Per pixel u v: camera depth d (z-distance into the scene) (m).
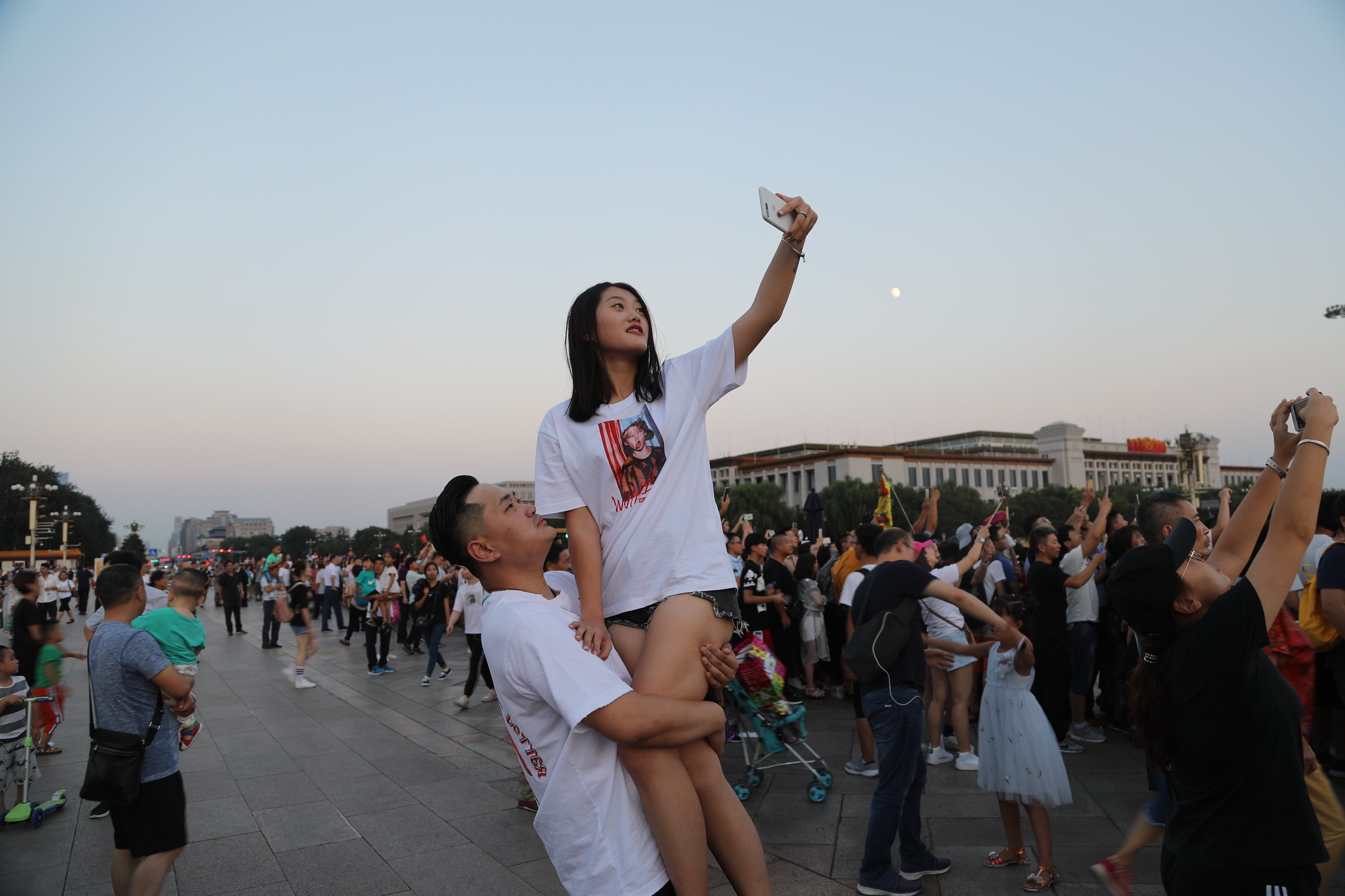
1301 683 4.25
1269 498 2.52
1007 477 97.12
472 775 7.10
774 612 9.46
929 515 9.77
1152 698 2.34
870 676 4.26
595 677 1.74
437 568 12.22
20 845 5.67
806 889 4.40
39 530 57.69
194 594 5.31
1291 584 2.25
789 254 2.04
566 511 2.00
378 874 4.90
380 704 10.73
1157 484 115.31
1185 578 2.28
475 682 10.13
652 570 1.87
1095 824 5.19
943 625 6.59
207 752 8.16
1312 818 2.17
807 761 6.48
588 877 1.81
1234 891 2.18
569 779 1.82
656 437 1.95
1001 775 4.32
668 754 1.78
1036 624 6.89
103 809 6.28
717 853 1.84
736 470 96.75
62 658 8.45
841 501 62.44
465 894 4.60
